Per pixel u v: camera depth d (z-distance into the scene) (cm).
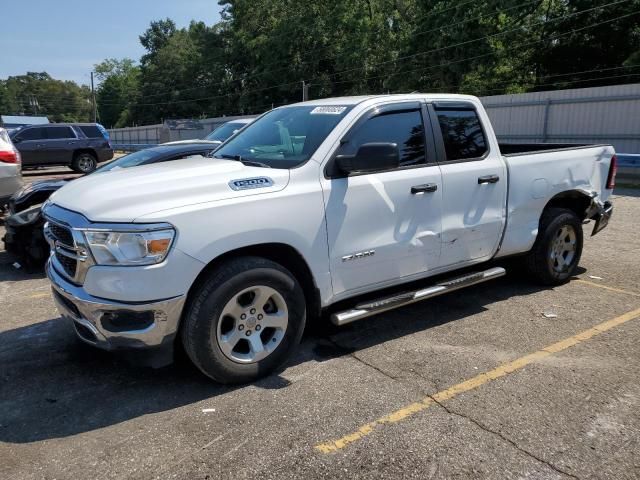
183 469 287
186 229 336
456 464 288
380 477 279
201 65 6412
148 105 7419
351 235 406
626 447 302
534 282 594
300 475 281
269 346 382
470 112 498
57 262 384
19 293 600
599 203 603
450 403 349
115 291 329
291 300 382
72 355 432
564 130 2052
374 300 435
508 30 3256
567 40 3400
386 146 384
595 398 353
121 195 344
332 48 4400
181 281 335
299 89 4669
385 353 426
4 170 887
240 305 365
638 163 1548
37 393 372
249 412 341
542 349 429
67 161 2044
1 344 456
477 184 480
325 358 419
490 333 463
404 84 3619
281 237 371
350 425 325
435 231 454
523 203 523
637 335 455
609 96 1908
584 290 576
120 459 296
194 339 349
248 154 442
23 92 13262
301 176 388
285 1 4856
